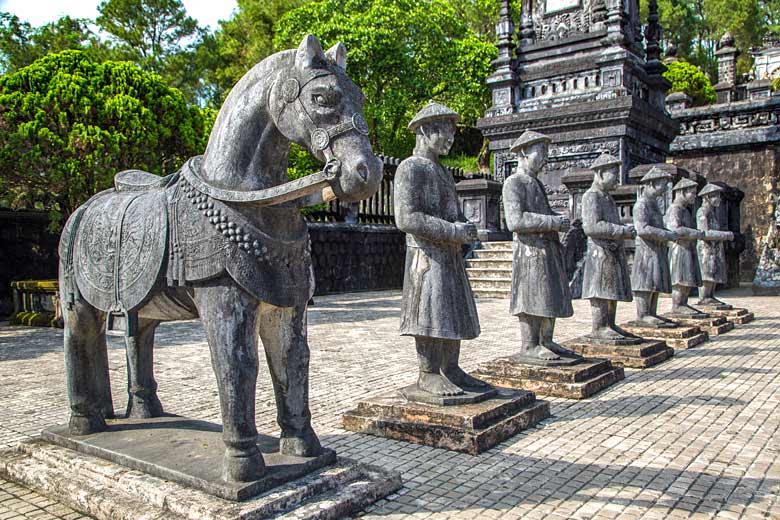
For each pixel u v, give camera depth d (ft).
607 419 17.49
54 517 11.43
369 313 42.11
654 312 30.78
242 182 10.87
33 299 39.27
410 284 16.24
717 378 22.43
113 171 38.37
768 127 71.36
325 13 80.28
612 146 60.85
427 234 15.62
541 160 20.34
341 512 11.09
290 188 10.20
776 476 13.41
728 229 61.72
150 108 40.29
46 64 38.47
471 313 16.28
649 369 23.91
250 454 10.79
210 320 10.88
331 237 55.11
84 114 37.78
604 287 24.82
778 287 53.11
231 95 11.34
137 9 92.32
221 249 10.71
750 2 138.51
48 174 37.47
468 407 15.85
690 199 33.81
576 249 51.90
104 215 12.74
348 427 16.66
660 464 14.10
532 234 20.26
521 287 20.48
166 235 11.30
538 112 64.23
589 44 63.77
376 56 77.77
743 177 73.31
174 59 93.86
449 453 14.83
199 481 10.71
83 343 13.39
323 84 10.18
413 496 12.30
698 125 76.54
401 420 15.96
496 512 11.63
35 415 18.33
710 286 38.83
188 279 10.97
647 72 68.08
